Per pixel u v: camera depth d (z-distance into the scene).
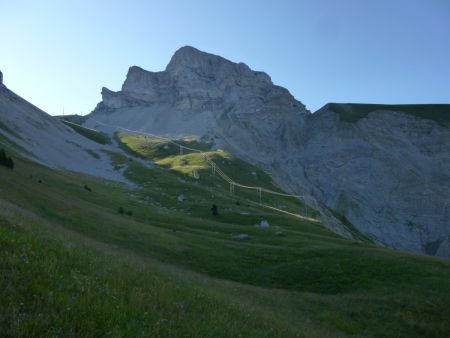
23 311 10.14
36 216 39.03
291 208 167.00
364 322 34.78
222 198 135.62
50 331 9.59
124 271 18.55
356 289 43.09
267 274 47.19
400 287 42.53
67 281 12.79
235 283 41.22
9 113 191.38
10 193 48.56
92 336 10.09
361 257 51.59
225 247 57.09
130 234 52.25
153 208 96.25
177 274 31.97
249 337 15.18
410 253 56.31
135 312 12.41
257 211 119.50
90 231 47.66
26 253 13.80
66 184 88.88
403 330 34.19
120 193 115.56
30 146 159.00
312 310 35.56
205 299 19.70
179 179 168.50
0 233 14.79
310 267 48.47
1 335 8.94
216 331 14.06
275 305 34.16
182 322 13.53
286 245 65.94
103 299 12.41
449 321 36.09
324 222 169.88
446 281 43.81
